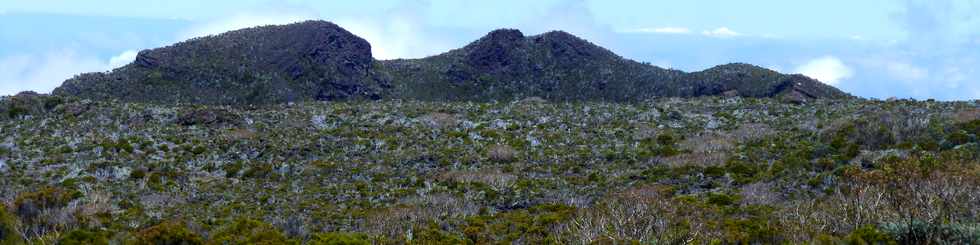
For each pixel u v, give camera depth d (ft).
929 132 105.40
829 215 57.00
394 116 182.60
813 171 89.92
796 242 50.44
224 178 107.34
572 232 58.59
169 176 104.06
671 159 111.24
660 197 71.31
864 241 47.67
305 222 71.92
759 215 65.21
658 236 54.24
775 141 124.36
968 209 51.65
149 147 130.21
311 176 107.96
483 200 87.92
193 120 162.20
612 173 104.99
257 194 92.17
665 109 197.16
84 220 65.62
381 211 76.64
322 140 142.41
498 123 169.58
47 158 115.03
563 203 82.53
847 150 99.76
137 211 74.54
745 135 138.10
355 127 162.61
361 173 110.01
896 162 60.64
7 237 58.18
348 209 81.97
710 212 65.26
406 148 136.05
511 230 65.36
